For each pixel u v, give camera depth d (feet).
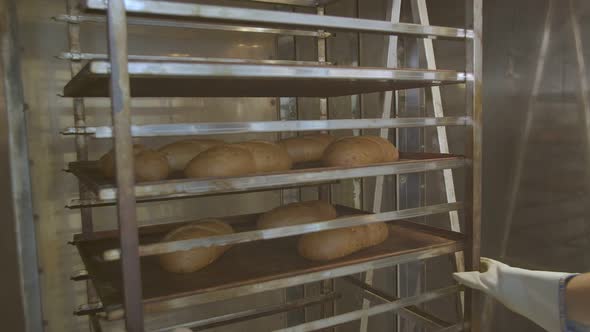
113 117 2.76
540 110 4.89
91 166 4.52
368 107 6.49
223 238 3.24
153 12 2.83
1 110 4.68
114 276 3.64
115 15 2.70
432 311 6.18
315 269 3.61
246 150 4.06
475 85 4.12
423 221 6.28
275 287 3.44
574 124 4.58
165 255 3.66
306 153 5.08
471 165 4.20
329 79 3.56
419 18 5.30
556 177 4.80
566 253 4.77
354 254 4.09
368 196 6.64
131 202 2.86
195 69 2.96
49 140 5.02
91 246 4.54
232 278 3.51
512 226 5.31
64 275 5.23
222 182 3.17
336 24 3.50
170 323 5.88
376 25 3.66
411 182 6.36
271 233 3.41
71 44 4.68
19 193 4.84
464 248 4.31
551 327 3.30
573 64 4.54
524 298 3.49
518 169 5.17
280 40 6.33
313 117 6.69
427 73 3.89
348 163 4.20
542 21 4.79
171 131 3.24
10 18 4.66
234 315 5.61
